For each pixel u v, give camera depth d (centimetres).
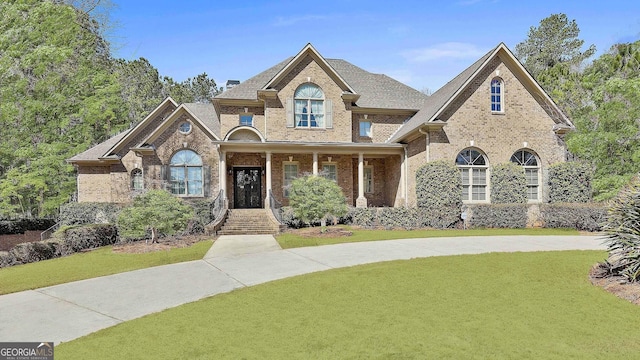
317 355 469
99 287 833
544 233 1625
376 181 2523
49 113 2134
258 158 2339
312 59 2303
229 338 529
